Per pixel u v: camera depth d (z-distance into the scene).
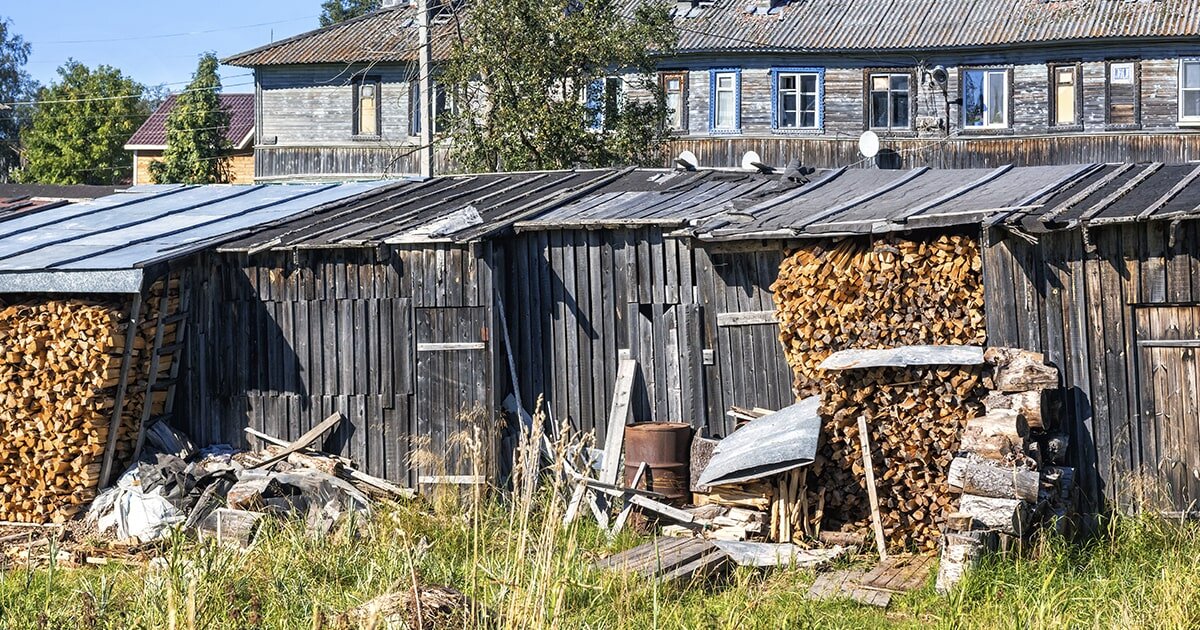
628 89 34.09
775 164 33.50
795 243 12.12
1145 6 31.92
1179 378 10.80
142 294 13.55
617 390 13.18
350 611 8.27
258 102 36.69
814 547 11.16
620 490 12.25
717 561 10.51
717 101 33.91
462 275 13.54
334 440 13.97
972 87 32.75
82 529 13.13
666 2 29.30
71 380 13.31
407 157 35.44
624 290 13.29
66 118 56.31
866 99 33.12
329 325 13.99
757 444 11.38
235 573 9.65
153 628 8.11
